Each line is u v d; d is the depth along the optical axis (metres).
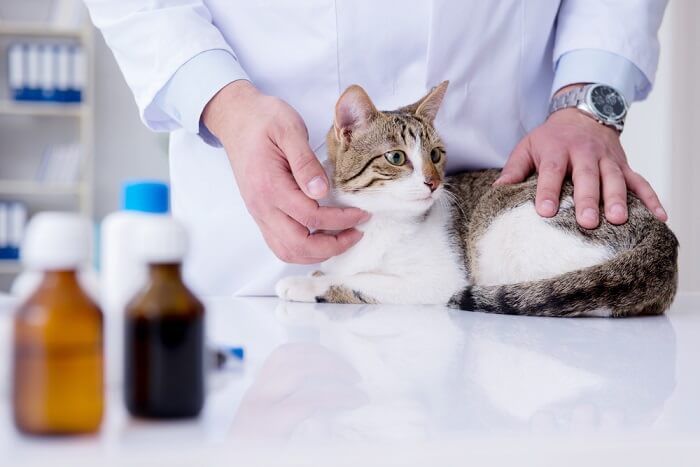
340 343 0.86
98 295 0.49
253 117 1.23
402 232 1.48
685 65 2.30
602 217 1.34
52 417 0.43
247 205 1.26
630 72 1.51
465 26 1.48
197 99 1.32
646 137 2.49
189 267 1.62
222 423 0.48
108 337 0.55
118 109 4.69
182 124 1.41
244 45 1.53
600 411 0.54
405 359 0.75
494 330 1.01
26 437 0.43
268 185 1.19
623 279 1.20
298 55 1.52
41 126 4.59
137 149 4.73
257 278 1.58
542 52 1.58
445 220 1.56
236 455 0.41
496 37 1.51
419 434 0.47
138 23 1.41
